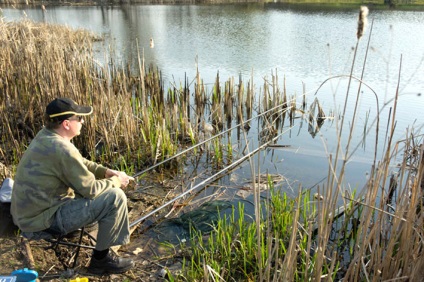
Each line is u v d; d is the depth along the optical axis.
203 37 20.36
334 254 2.71
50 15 28.53
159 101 8.88
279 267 3.67
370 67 12.98
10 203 3.60
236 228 4.34
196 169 6.09
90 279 3.56
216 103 8.59
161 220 4.61
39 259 3.71
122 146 6.54
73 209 3.34
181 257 3.95
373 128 7.88
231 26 24.08
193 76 12.30
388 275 3.08
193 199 5.17
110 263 3.59
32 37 10.87
